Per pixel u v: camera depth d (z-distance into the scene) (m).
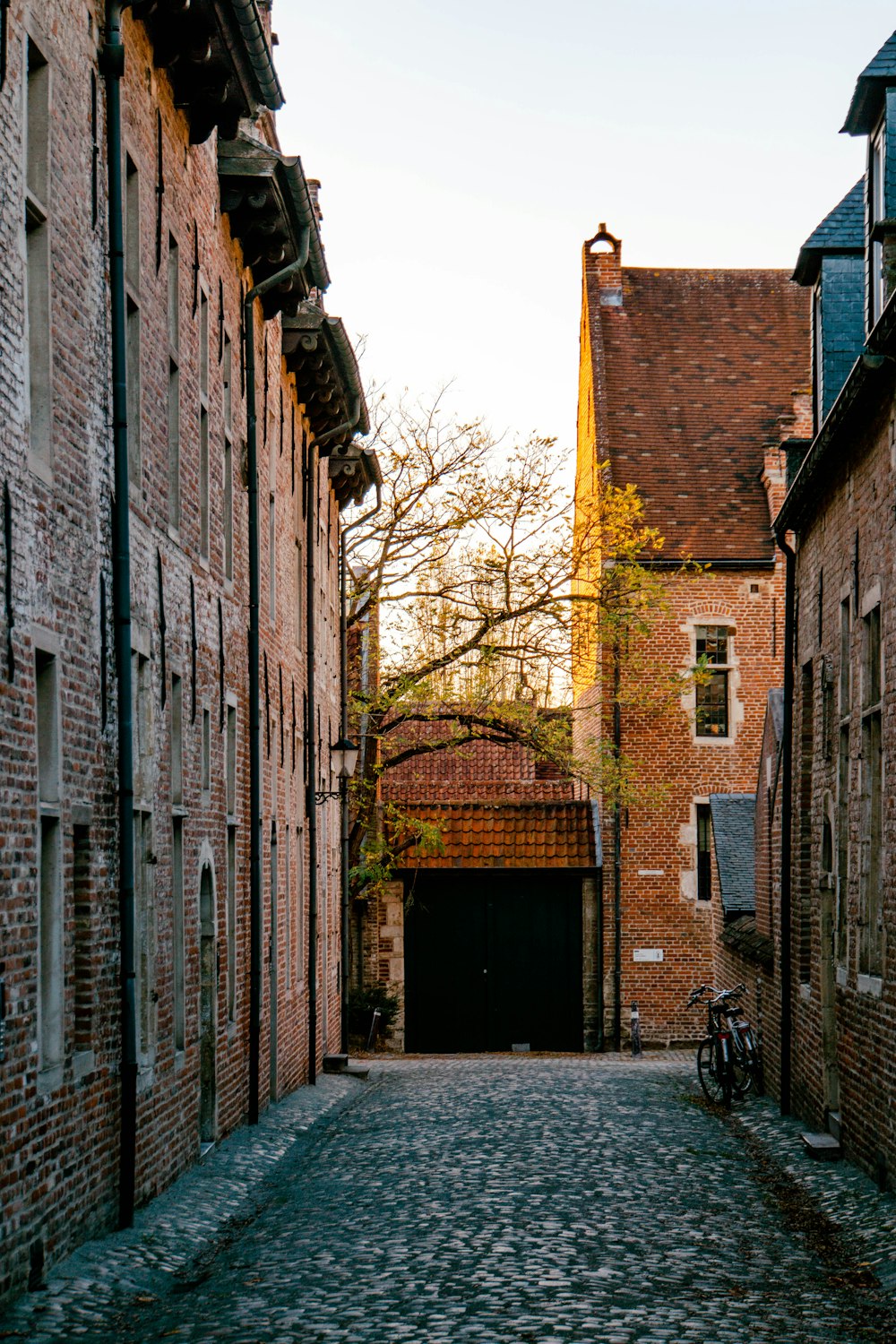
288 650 19.31
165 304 11.89
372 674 31.20
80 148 9.44
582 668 32.12
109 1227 9.76
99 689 9.70
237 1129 15.06
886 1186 11.48
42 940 8.67
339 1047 25.53
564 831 31.28
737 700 31.36
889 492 11.59
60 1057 8.67
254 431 15.95
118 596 10.07
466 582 26.89
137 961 10.91
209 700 13.66
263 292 16.14
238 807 15.27
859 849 12.85
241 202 14.72
